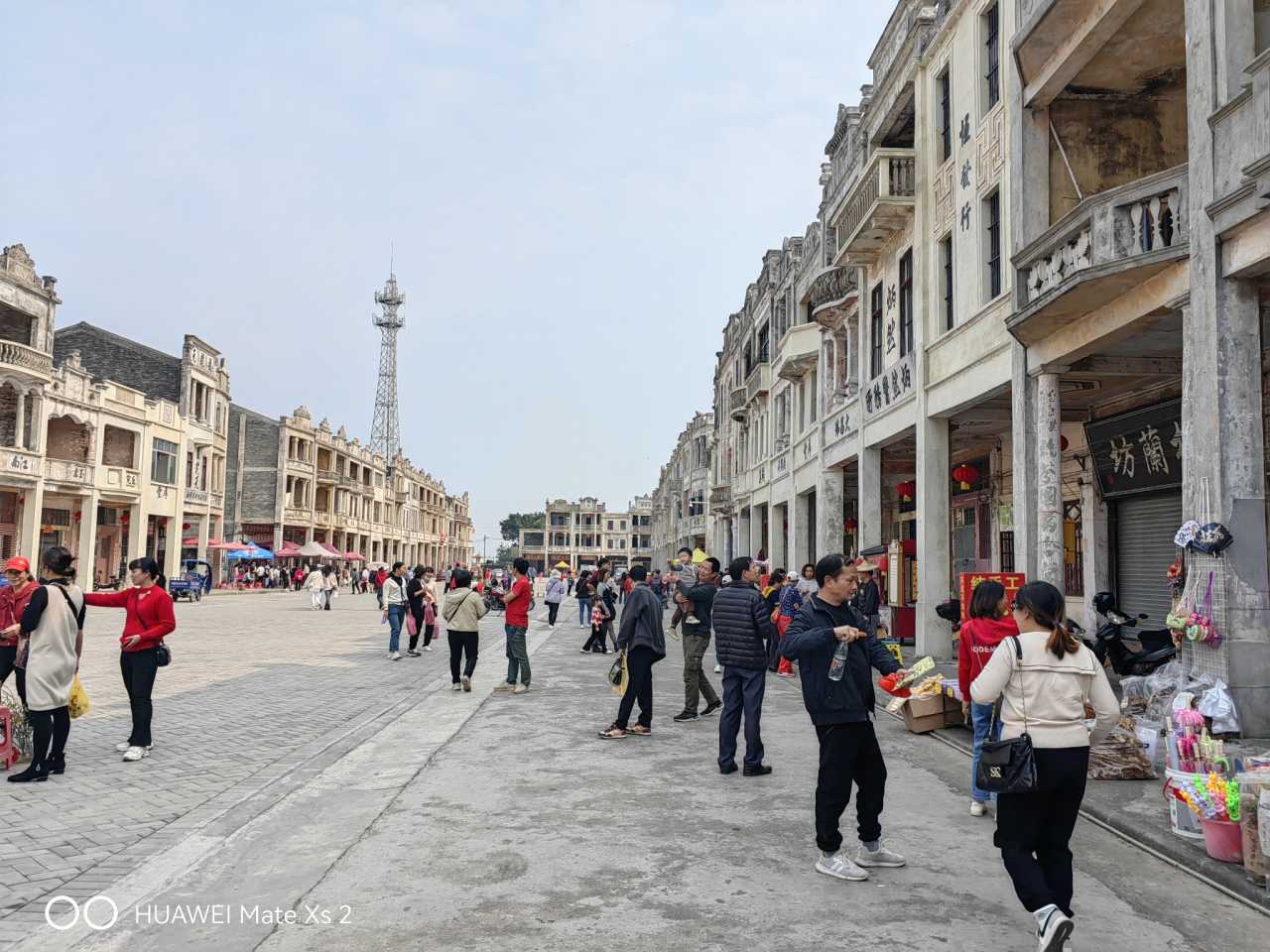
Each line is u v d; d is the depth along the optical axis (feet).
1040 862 13.83
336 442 245.24
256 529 214.48
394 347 339.16
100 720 33.40
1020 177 39.93
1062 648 13.65
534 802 22.06
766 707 37.73
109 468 140.26
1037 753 13.30
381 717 34.83
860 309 66.85
